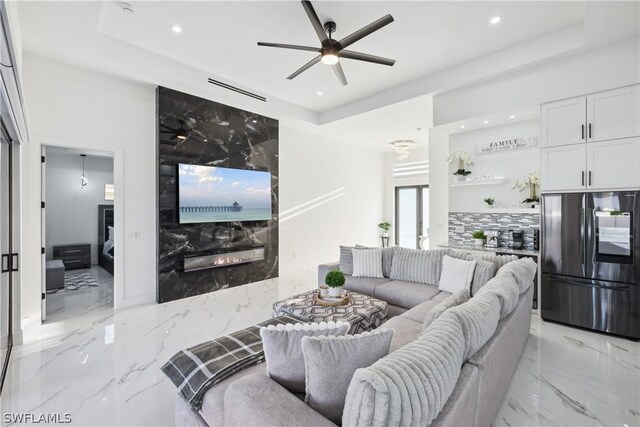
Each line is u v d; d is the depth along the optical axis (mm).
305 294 3369
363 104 5387
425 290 3508
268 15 3127
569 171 3502
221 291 4980
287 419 1075
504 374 2031
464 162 4758
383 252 4281
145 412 2023
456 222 4992
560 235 3562
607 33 3043
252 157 5477
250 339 2035
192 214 4594
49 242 6629
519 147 4320
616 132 3219
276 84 4809
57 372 2482
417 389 997
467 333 1502
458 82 4195
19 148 2934
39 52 3375
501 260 3434
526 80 3787
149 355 2777
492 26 3328
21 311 3086
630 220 3137
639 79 3096
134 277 4219
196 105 4672
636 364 2660
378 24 2588
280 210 6219
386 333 1336
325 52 2975
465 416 1253
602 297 3295
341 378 1203
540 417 1996
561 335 3270
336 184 7625
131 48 3697
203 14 3107
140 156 4250
